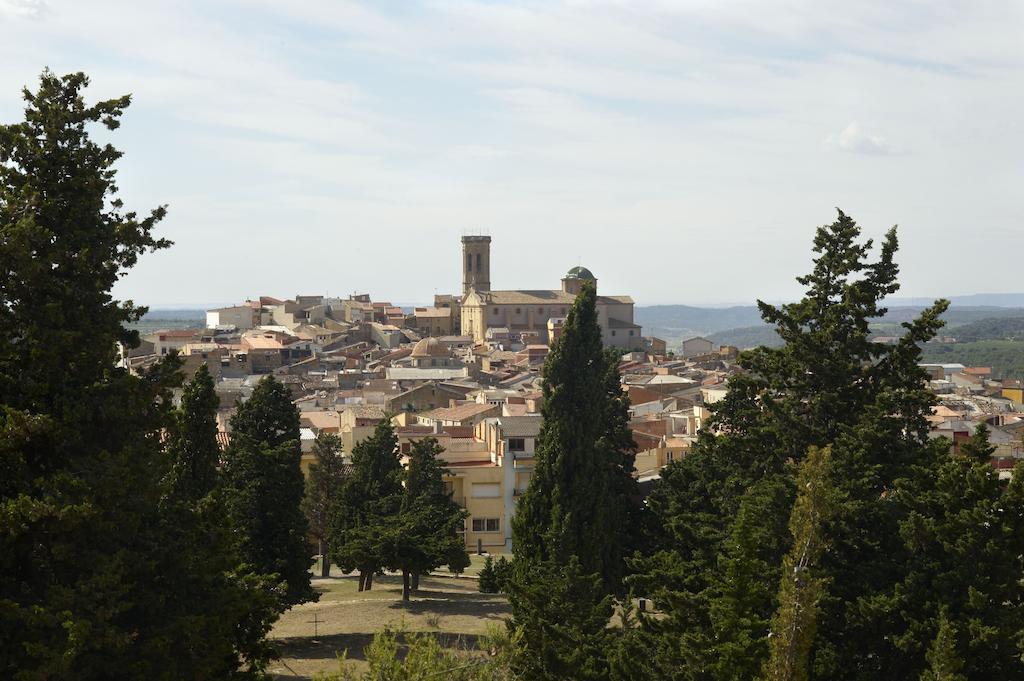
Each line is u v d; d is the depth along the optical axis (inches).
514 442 4530.0
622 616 2372.0
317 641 2869.1
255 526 2945.4
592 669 2150.6
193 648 1587.1
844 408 2422.5
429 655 1614.2
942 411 6565.0
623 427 3452.3
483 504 4490.7
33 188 1545.3
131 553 1549.0
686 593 2057.1
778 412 2421.3
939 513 2018.9
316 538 4256.9
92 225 1612.9
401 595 3535.9
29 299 1555.1
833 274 2532.0
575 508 2965.1
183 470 2481.5
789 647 1557.6
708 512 2839.6
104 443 1603.1
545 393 3061.0
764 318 2566.4
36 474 1531.7
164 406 1691.7
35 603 1446.9
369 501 3607.3
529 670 2110.0
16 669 1405.0
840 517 2036.2
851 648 1983.3
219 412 6633.9
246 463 2989.7
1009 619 1840.6
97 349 1588.3
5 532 1422.2
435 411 7101.4
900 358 2443.4
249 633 1823.3
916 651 1903.3
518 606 2368.4
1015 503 1937.7
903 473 2231.8
